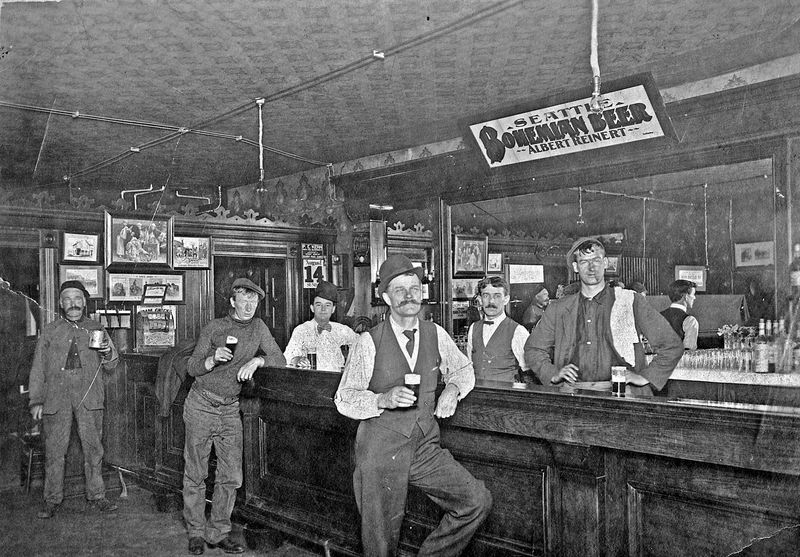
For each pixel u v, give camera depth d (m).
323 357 4.76
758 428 2.00
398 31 3.59
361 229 6.79
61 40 3.62
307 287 6.90
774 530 2.01
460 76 4.33
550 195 6.02
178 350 4.61
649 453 2.27
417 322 2.84
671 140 4.14
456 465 2.69
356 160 6.70
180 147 6.18
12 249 4.98
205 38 3.64
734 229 4.98
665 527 2.30
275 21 3.42
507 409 2.69
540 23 3.51
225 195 7.69
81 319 4.51
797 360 3.70
